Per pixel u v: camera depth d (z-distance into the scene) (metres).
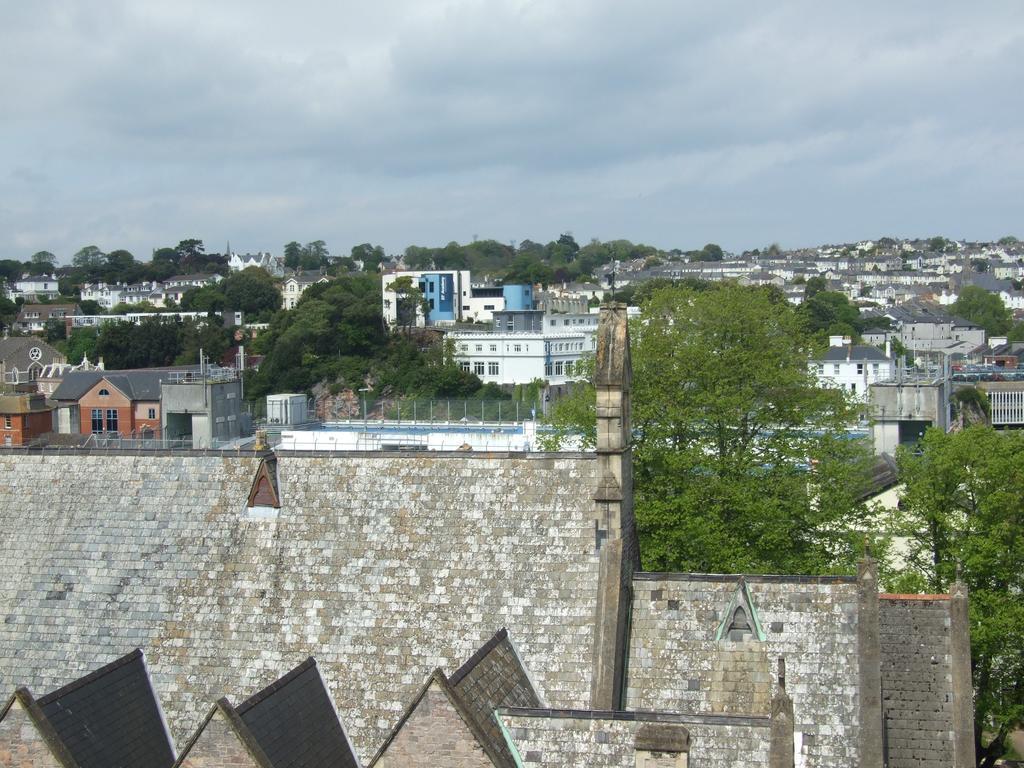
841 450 80.31
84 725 39.53
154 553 47.31
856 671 41.09
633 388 81.25
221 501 47.75
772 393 82.06
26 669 46.06
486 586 43.88
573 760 35.31
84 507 49.03
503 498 45.28
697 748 34.75
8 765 36.78
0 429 172.00
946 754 42.91
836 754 40.22
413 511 45.88
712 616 42.88
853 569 70.50
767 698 41.16
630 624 43.31
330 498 46.84
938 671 44.09
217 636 45.09
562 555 43.75
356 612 44.47
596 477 44.56
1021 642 64.56
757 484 77.00
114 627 46.12
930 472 74.12
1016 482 69.38
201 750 35.47
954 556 69.25
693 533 72.50
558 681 41.81
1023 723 68.12
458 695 35.34
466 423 150.50
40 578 47.84
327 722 41.84
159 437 179.25
